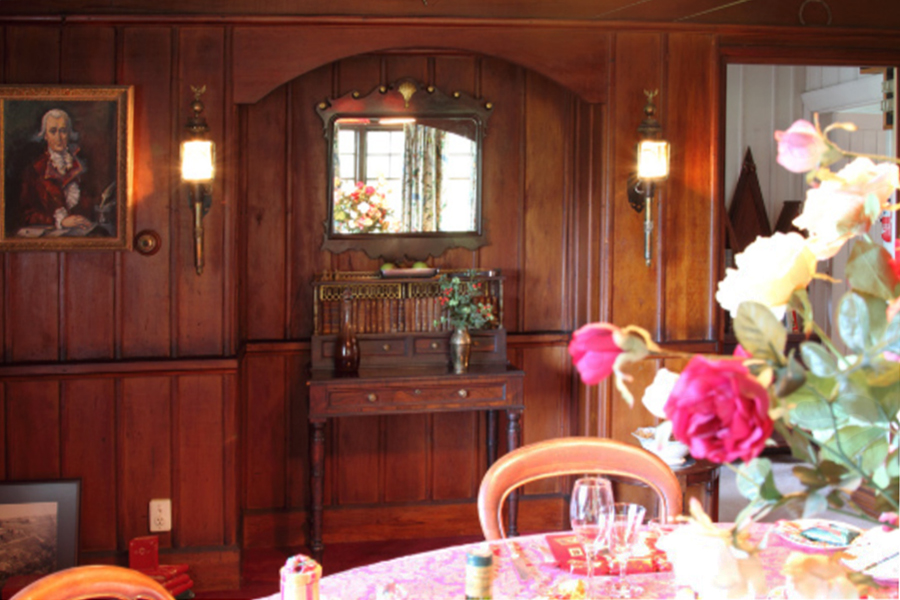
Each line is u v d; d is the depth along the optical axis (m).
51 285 4.12
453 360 4.54
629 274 4.52
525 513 4.96
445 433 4.88
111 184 4.07
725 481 5.84
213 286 4.20
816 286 6.52
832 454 1.01
